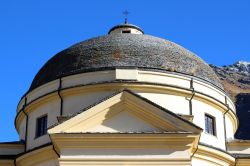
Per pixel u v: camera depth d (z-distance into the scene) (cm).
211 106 3284
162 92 3111
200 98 3212
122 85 3038
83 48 3469
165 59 3297
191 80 3234
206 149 3027
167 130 2611
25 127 3366
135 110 2659
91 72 3144
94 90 3077
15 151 3294
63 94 3134
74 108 3081
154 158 2523
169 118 2617
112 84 3034
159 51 3359
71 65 3312
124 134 2555
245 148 3312
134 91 3058
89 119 2625
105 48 3372
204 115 3225
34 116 3297
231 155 3203
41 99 3219
